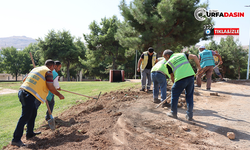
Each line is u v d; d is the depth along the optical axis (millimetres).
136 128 3197
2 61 53781
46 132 3479
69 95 7785
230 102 4816
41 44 40062
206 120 3527
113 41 33031
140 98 5434
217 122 3404
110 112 4219
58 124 3805
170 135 2912
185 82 3447
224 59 25625
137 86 7996
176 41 15625
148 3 14625
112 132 3066
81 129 3312
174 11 12703
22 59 54562
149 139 2779
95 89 8969
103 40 32438
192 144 2605
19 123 2922
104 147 2572
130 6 14352
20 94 2990
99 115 4055
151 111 4172
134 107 4492
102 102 5328
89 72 50438
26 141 3115
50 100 4043
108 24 34062
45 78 3215
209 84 6605
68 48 41656
